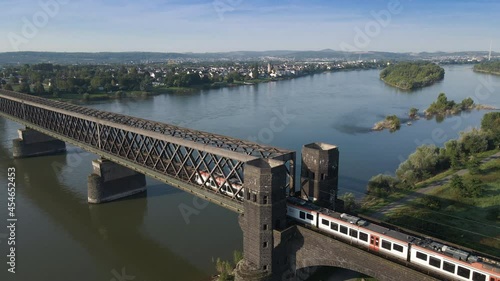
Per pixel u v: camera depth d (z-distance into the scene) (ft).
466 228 212.23
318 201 188.75
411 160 319.06
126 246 229.04
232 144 214.90
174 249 217.77
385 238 143.33
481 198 252.62
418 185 289.53
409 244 137.39
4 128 565.94
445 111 640.99
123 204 287.28
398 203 254.88
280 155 184.14
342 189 295.69
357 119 597.11
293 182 191.93
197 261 204.44
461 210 237.25
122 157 270.46
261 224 163.12
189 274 193.77
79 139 323.57
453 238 201.36
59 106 366.63
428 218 227.40
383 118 609.01
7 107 473.67
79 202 293.84
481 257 128.47
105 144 289.74
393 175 327.06
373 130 524.11
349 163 369.09
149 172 243.81
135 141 259.60
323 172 186.50
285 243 167.43
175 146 226.99
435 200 246.47
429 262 132.67
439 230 211.00
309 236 163.32
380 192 270.87
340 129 526.16
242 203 183.62
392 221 225.97
